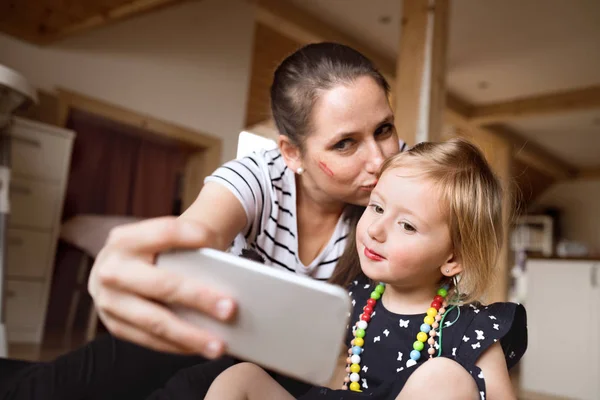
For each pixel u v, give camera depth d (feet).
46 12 10.43
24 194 9.00
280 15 14.02
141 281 1.50
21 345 8.45
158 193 13.73
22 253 8.96
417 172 2.66
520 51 15.99
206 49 13.93
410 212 2.59
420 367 2.18
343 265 3.29
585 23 14.15
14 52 10.78
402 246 2.60
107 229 10.25
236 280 1.63
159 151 13.76
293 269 3.37
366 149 3.00
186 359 2.91
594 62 16.39
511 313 2.58
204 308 1.52
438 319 2.66
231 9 14.43
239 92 14.73
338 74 3.02
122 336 1.58
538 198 30.35
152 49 12.86
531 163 25.73
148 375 2.76
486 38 15.33
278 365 1.62
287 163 3.31
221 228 2.81
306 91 3.06
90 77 11.82
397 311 2.85
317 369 1.61
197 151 14.05
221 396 2.29
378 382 2.73
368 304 2.98
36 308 9.10
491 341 2.48
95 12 10.39
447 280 2.81
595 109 18.16
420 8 8.71
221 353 1.50
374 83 3.03
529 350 10.85
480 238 2.67
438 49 8.56
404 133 8.48
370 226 2.68
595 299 10.19
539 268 11.01
